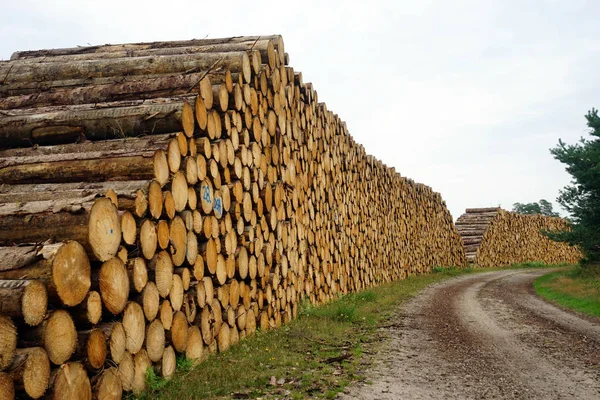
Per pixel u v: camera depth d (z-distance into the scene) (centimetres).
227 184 783
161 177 558
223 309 741
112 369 443
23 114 654
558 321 1041
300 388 550
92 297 421
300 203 1197
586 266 2092
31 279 364
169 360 568
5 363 333
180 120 619
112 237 449
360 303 1348
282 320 1012
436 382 591
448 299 1486
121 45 946
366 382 584
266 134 978
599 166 1892
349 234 1672
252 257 865
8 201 487
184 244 607
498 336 880
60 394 372
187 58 805
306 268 1226
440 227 3172
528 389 565
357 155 1825
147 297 516
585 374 627
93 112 632
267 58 988
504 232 4053
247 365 632
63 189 527
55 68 774
